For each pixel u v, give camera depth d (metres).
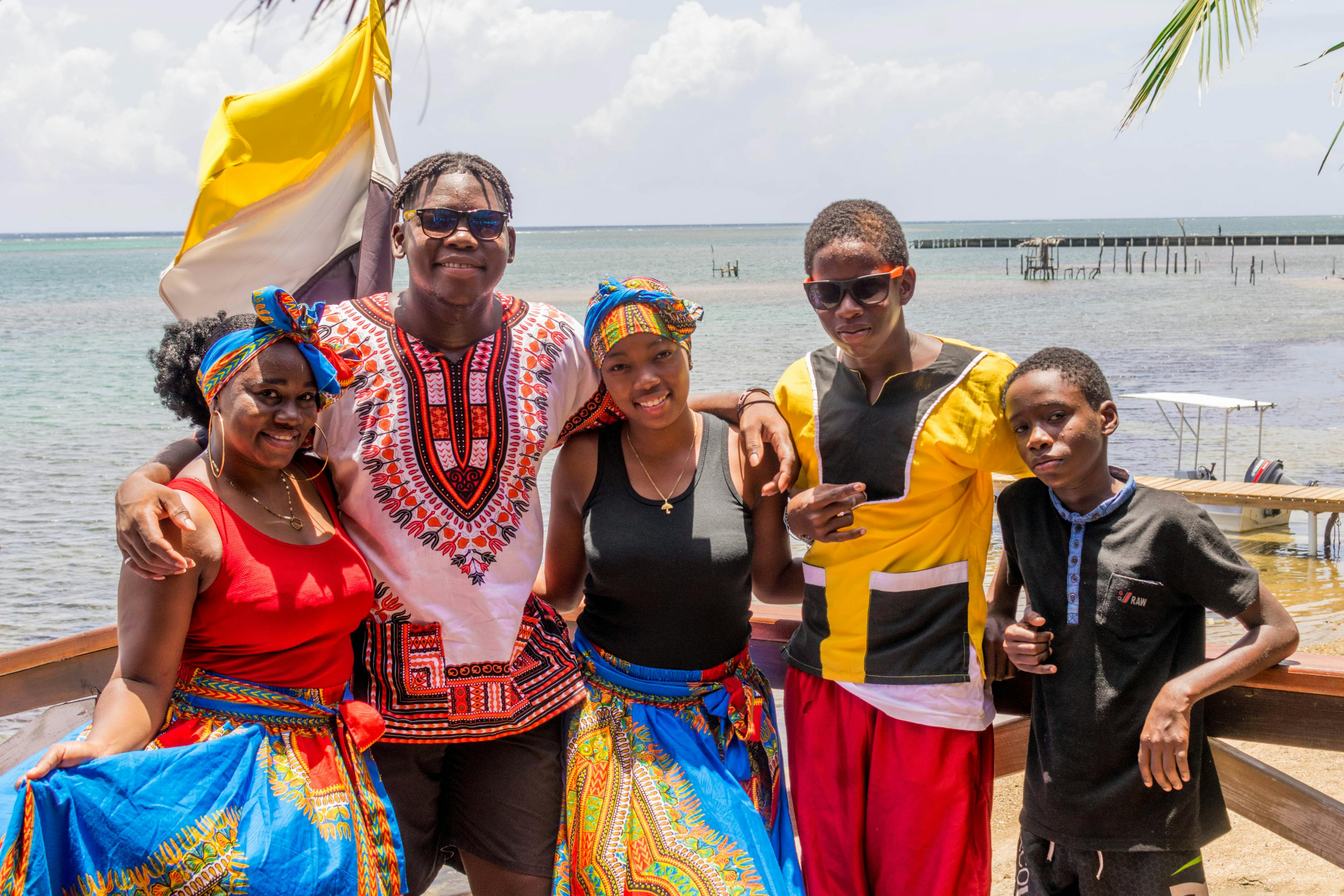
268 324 2.21
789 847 2.68
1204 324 39.16
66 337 33.81
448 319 2.58
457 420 2.57
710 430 2.81
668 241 190.25
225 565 2.19
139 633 2.12
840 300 2.58
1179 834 2.42
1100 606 2.44
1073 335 35.53
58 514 13.84
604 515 2.72
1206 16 4.32
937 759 2.67
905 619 2.68
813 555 2.82
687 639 2.69
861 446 2.70
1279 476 14.48
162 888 2.00
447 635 2.57
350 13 1.66
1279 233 173.62
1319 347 32.00
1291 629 2.39
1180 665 2.44
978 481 2.74
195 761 2.08
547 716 2.65
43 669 3.19
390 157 3.72
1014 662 2.54
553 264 99.19
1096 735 2.45
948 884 2.69
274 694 2.24
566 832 2.62
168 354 2.45
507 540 2.62
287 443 2.25
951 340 2.76
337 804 2.23
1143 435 20.03
